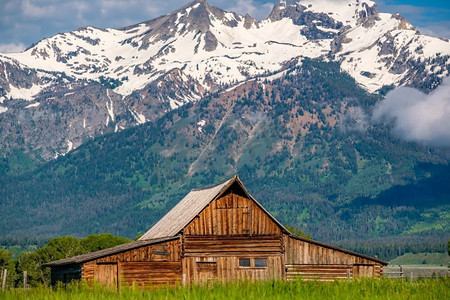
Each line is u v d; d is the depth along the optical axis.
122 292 73.62
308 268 133.25
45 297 70.00
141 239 154.50
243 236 131.75
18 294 73.62
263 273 131.50
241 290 73.62
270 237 132.62
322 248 134.12
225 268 130.25
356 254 134.50
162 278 126.50
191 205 141.12
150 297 70.38
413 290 79.12
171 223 140.00
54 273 141.62
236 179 131.00
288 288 76.62
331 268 133.62
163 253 127.56
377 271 134.75
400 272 134.75
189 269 128.50
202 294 71.19
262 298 69.94
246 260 131.50
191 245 129.50
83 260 119.88
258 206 132.75
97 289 76.12
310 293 74.50
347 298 71.00
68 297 71.19
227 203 132.25
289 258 132.75
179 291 73.75
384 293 76.31
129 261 124.88
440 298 72.81
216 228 131.12
